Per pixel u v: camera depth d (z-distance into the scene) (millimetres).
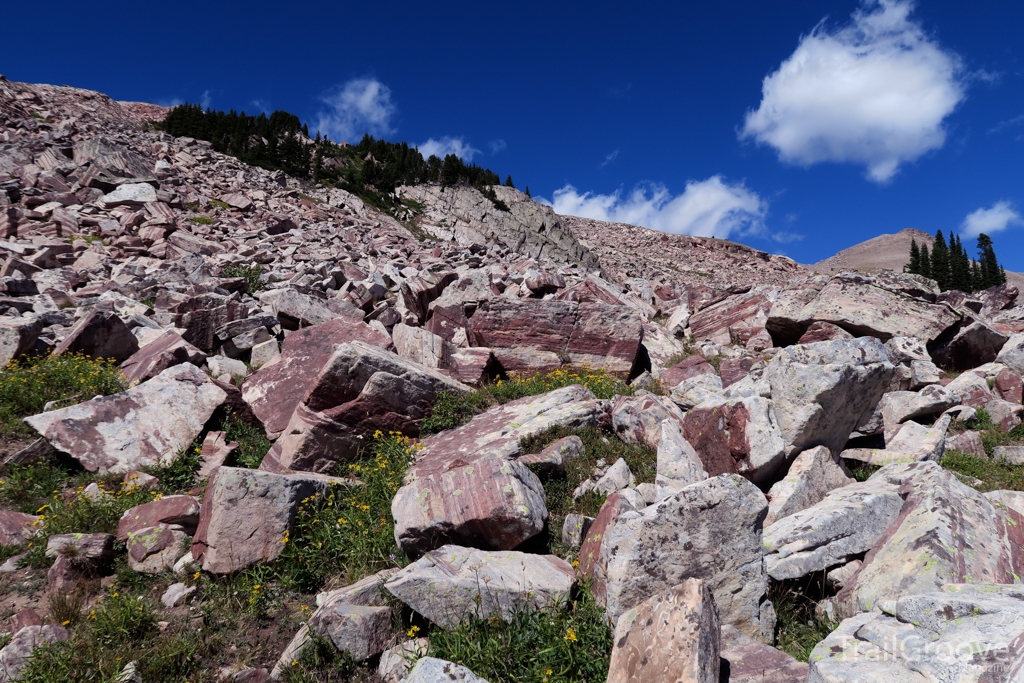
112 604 6082
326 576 6738
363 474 8617
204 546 6711
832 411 7742
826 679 3639
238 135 62312
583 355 14578
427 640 5410
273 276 21875
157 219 28609
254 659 5582
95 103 72188
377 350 10297
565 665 4828
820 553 5656
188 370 10312
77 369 11922
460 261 32656
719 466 8102
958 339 15750
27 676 5117
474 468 6848
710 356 16719
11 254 20656
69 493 8609
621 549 5332
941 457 9492
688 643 4039
